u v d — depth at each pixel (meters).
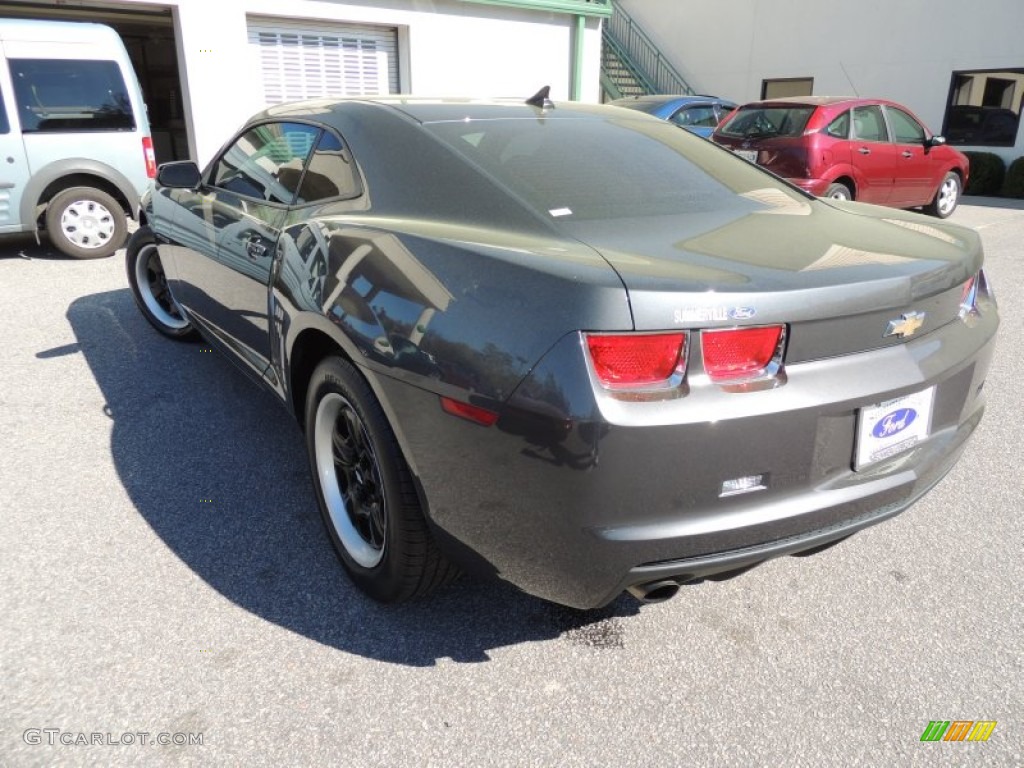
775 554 1.99
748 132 9.45
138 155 7.60
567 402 1.73
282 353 2.73
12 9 10.52
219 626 2.35
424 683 2.15
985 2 14.83
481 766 1.88
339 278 2.32
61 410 3.86
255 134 3.46
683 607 2.50
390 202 2.46
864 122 9.40
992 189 14.96
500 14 11.88
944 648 2.31
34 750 1.88
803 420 1.88
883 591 2.58
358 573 2.46
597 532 1.80
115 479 3.20
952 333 2.29
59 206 7.25
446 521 2.05
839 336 1.93
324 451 2.58
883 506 2.14
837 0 16.80
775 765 1.90
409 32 11.02
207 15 9.32
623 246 2.04
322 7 10.16
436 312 1.99
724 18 18.80
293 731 1.97
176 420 3.76
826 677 2.19
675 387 1.76
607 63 20.36
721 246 2.08
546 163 2.54
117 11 10.80
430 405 1.98
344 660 2.22
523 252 1.96
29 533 2.80
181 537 2.80
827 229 2.36
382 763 1.89
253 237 3.04
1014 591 2.58
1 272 6.80
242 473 3.27
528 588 2.02
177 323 4.82
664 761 1.91
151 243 4.59
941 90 15.70
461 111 2.84
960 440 2.39
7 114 6.99
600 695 2.12
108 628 2.32
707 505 1.84
